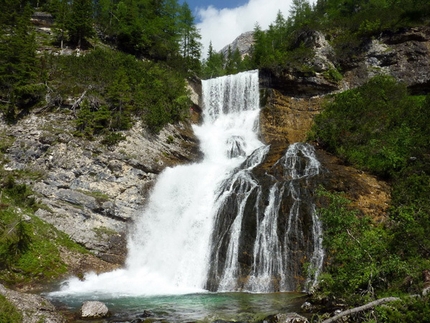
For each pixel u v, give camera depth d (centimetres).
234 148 3572
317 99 4028
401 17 4125
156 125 3083
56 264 2055
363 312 1134
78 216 2355
